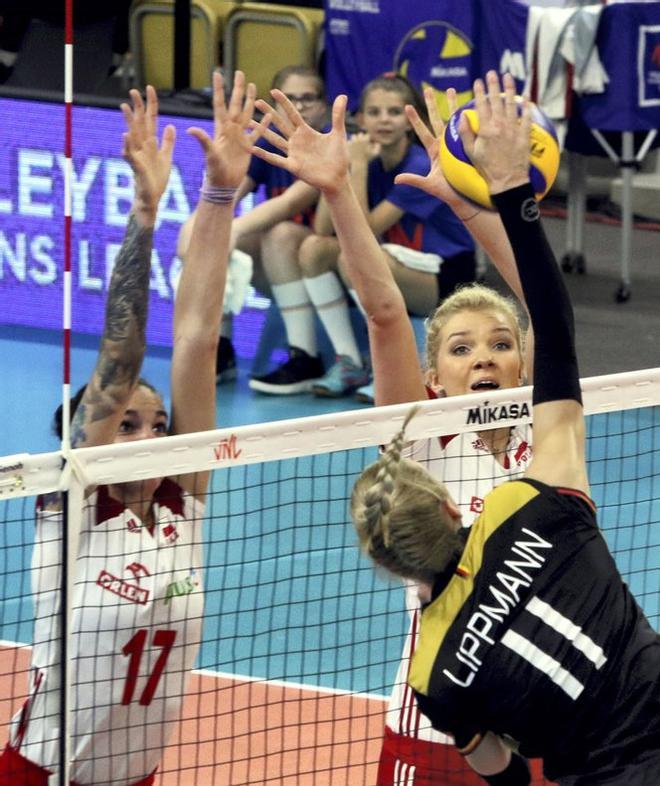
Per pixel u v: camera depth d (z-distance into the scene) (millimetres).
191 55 37031
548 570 9539
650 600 19984
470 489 13039
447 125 12273
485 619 9469
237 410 30656
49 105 33906
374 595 20828
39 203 34750
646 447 27078
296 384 31844
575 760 9516
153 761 12094
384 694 17750
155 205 12266
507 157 9945
